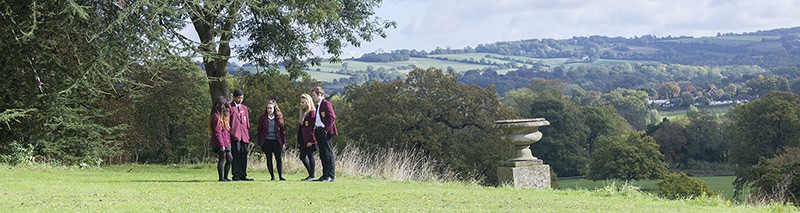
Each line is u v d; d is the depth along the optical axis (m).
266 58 27.11
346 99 63.88
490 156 51.94
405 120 54.03
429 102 55.41
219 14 24.17
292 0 24.12
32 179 13.66
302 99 13.37
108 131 24.30
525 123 14.91
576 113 89.88
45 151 21.98
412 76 56.69
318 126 13.20
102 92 23.00
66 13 20.41
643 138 82.69
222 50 26.47
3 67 21.62
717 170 96.31
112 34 21.52
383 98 56.56
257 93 48.69
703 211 8.96
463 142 53.81
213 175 17.28
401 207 8.69
